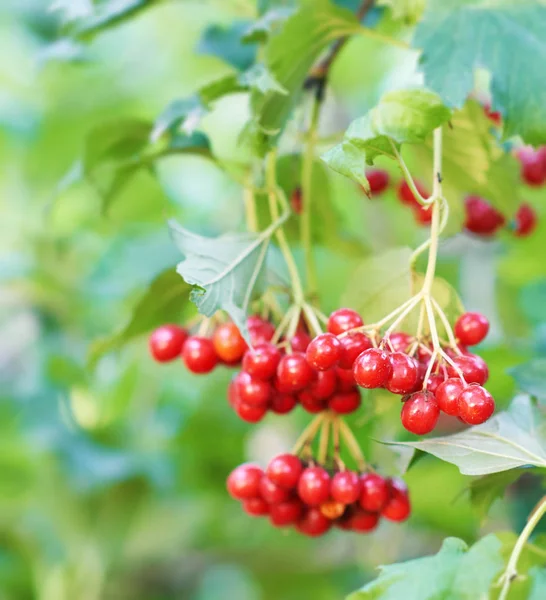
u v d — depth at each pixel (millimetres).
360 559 1004
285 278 651
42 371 923
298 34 634
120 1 706
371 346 585
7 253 1019
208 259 611
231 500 974
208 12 1093
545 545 610
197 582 1071
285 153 691
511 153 683
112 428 940
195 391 959
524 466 607
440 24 620
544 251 847
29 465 915
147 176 948
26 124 1085
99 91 1126
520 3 622
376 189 739
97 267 977
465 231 730
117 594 958
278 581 1038
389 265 625
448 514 792
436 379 580
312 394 618
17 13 1047
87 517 913
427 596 584
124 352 895
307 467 623
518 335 874
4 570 946
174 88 1156
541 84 610
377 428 686
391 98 575
